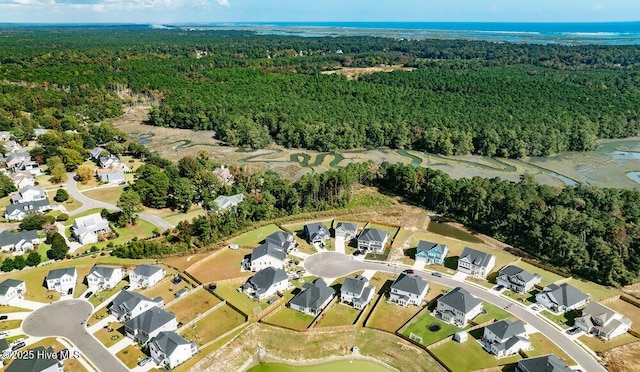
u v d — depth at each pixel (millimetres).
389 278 115625
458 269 119812
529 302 105750
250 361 89562
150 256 123438
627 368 85250
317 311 100500
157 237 135875
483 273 116562
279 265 118625
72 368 83312
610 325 94375
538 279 112688
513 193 144375
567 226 128875
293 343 92875
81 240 129750
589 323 95438
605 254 117438
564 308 101750
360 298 103750
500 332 90438
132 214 143375
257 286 107125
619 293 109875
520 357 88250
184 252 126312
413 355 89625
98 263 119625
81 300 104125
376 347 92312
